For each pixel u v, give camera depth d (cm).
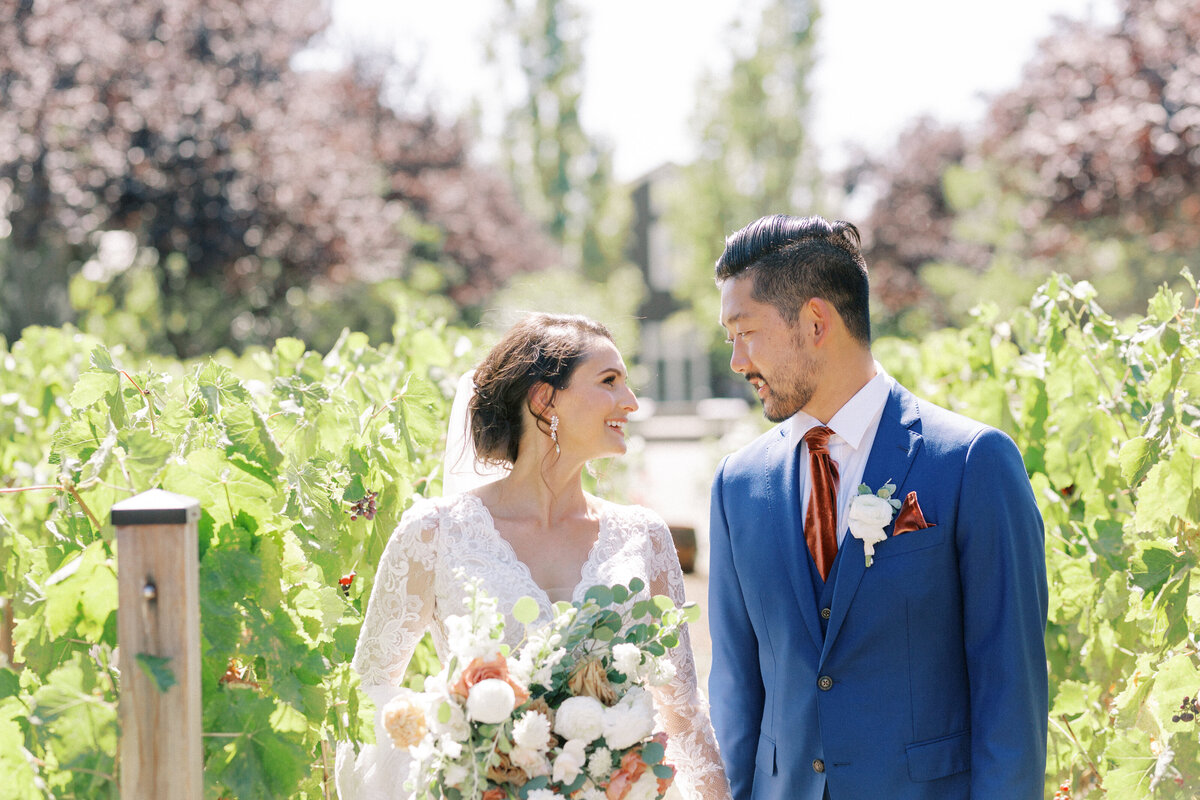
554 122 3478
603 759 174
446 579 200
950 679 197
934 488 196
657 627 190
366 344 365
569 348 207
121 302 1391
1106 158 1214
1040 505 321
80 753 164
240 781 176
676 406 3070
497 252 2372
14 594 204
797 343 203
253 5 1385
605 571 205
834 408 207
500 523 207
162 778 156
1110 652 280
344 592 252
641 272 3644
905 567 195
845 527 205
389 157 2136
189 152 1224
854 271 204
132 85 1179
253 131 1320
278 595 187
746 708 219
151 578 157
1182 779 216
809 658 202
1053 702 283
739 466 222
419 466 320
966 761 195
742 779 217
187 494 184
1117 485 303
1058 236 1512
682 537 820
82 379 210
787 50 3005
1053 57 1331
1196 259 1504
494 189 2739
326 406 265
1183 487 229
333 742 220
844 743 196
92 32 1140
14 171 1092
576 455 209
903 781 193
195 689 159
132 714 157
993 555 192
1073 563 288
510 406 209
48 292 1330
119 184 1184
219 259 1312
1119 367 314
